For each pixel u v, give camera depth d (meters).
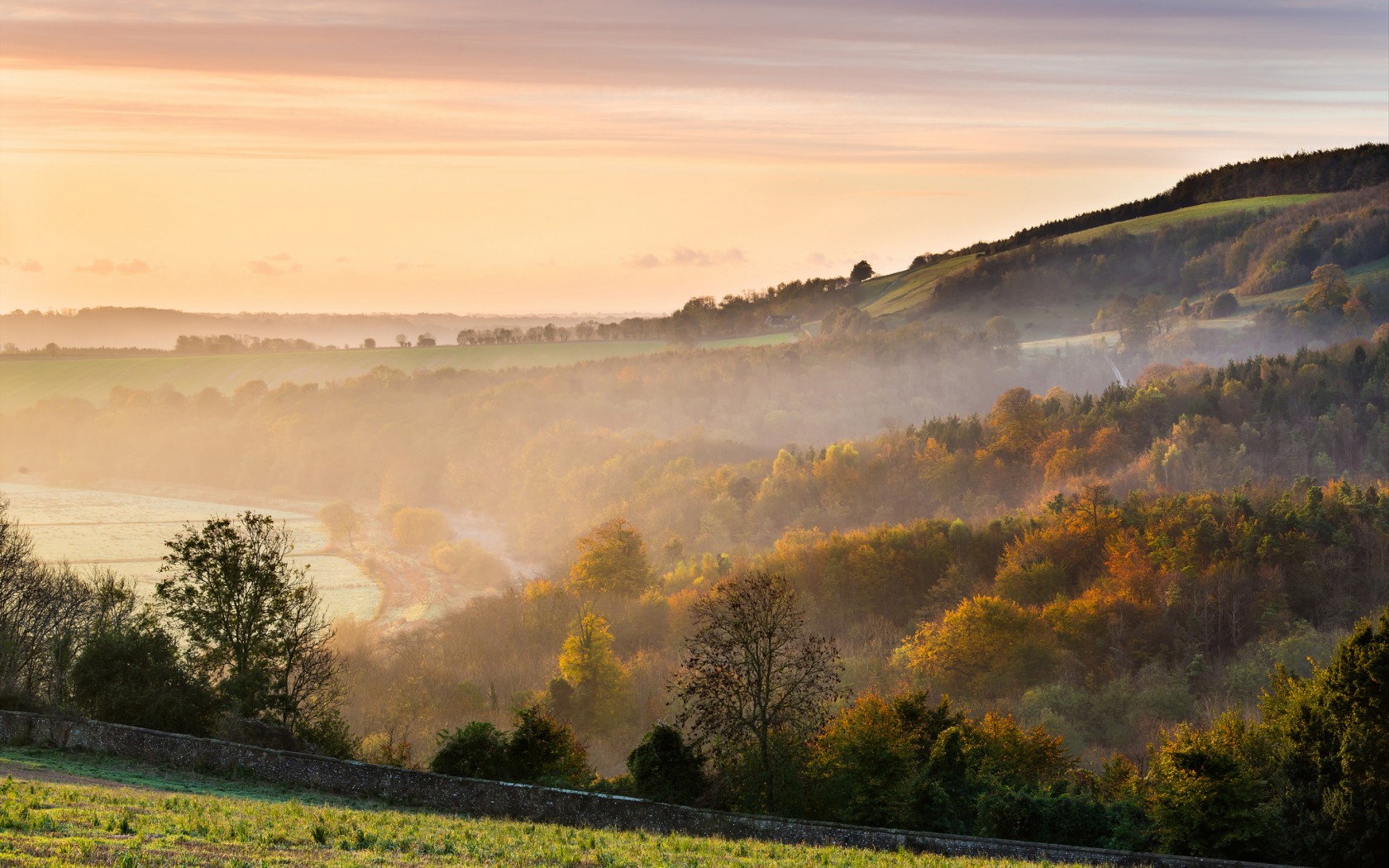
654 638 120.50
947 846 40.88
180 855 28.38
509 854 33.16
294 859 29.44
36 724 47.81
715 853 36.06
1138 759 84.88
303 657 63.31
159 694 55.09
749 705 59.94
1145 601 114.00
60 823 30.84
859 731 53.56
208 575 62.47
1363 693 50.97
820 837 41.44
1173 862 39.75
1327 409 179.00
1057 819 50.47
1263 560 118.88
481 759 52.56
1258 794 49.03
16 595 70.94
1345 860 48.25
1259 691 90.81
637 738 94.06
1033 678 101.62
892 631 121.31
